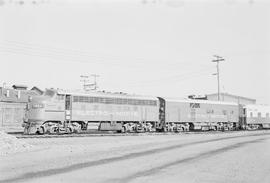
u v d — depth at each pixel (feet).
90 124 118.83
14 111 186.80
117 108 126.93
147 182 36.27
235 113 176.65
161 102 145.38
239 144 84.12
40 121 106.83
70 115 113.91
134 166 47.26
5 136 73.72
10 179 37.88
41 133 107.65
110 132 133.28
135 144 82.23
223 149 71.77
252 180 38.06
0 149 64.49
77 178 38.32
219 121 167.12
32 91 203.51
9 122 184.03
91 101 119.44
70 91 115.85
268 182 37.06
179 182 36.47
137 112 133.59
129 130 131.34
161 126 144.05
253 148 73.97
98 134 113.60
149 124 138.21
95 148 72.02
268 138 106.93
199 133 136.46
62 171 42.93
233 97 305.94
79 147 73.26
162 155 60.34
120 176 39.63
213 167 46.83
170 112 145.48
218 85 225.76
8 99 184.85
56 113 110.63
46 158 55.36
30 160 52.95
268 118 194.29
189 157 57.77
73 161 51.96
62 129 111.86
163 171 43.24
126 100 130.21
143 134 119.96
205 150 69.41
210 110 163.02
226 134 129.70
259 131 164.25
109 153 63.00
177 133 132.67
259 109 190.29
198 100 159.22
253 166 47.93
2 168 45.24
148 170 43.96
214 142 89.81
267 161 53.26
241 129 183.21
